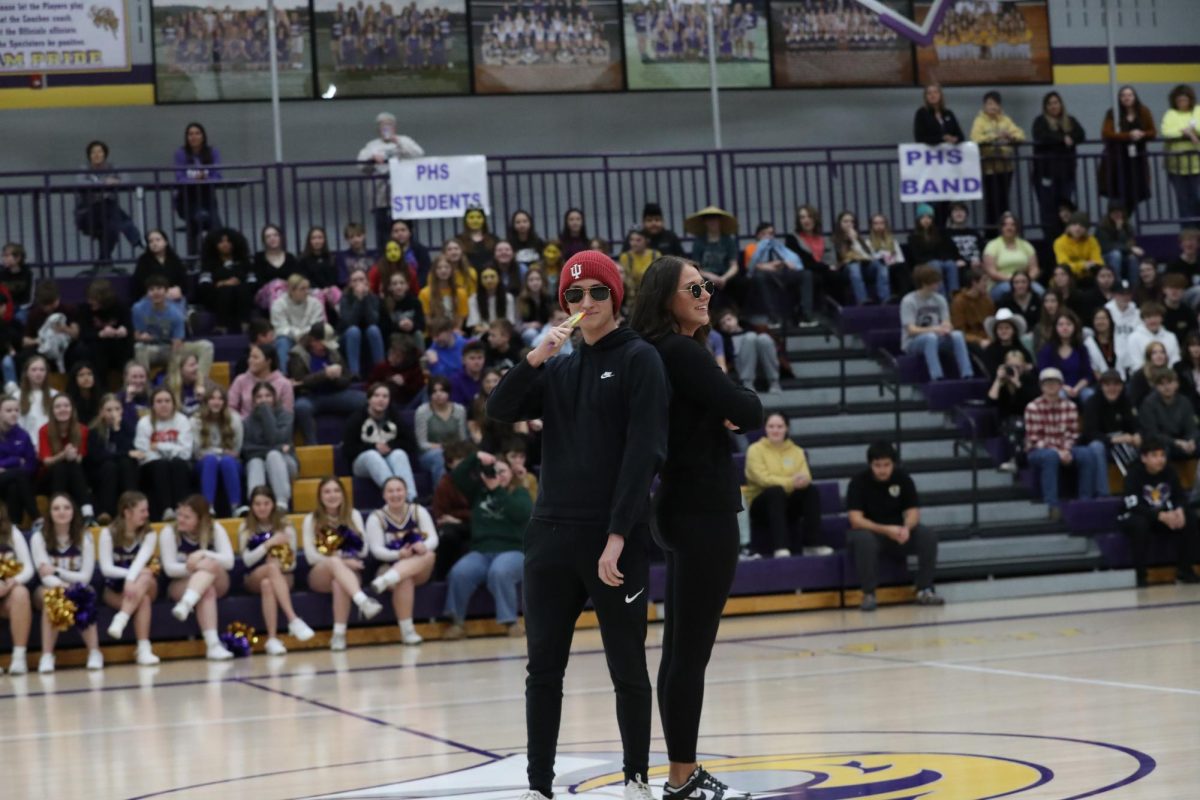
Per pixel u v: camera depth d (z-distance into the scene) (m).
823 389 15.41
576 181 18.80
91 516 12.10
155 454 12.55
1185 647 8.67
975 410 15.15
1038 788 4.52
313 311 14.62
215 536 11.70
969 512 14.02
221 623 11.76
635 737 4.29
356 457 13.14
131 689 9.52
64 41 16.25
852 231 17.12
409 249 15.98
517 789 5.00
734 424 4.44
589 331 4.41
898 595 13.23
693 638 4.45
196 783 5.50
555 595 4.34
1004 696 6.88
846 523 13.61
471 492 12.42
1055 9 20.03
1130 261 17.45
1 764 6.38
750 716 6.64
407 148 17.06
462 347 14.44
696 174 19.02
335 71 17.94
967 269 17.09
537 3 18.48
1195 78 20.62
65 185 16.02
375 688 8.77
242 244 15.51
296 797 5.05
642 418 4.21
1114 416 14.53
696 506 4.43
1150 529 13.88
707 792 4.48
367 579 12.30
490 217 18.03
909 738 5.76
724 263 16.48
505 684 8.66
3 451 12.26
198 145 16.78
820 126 19.47
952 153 17.59
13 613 11.05
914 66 19.44
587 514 4.28
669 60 18.83
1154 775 4.68
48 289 14.31
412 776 5.41
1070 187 18.55
